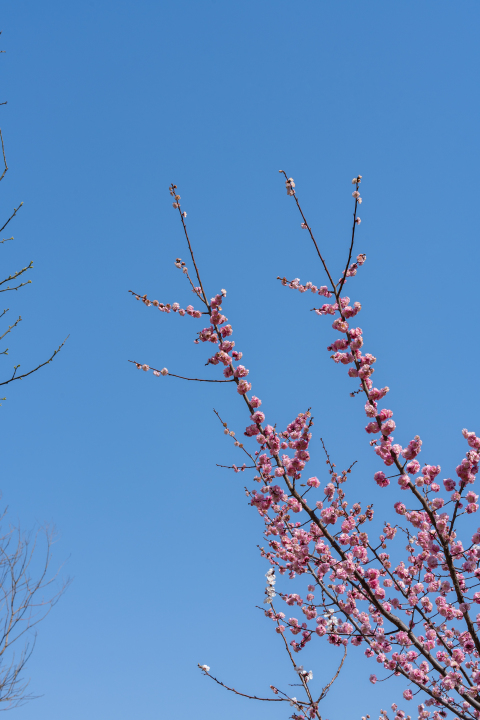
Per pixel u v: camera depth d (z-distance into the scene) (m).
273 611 7.06
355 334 5.28
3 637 7.80
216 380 5.64
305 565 5.84
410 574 5.99
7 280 5.16
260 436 5.49
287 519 5.52
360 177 5.26
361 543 5.74
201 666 6.68
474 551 5.23
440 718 6.27
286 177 5.49
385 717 7.25
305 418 5.53
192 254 5.98
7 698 7.48
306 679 6.65
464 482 5.06
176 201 5.97
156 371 5.72
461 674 5.41
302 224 5.51
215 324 5.85
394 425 5.18
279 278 5.84
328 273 5.49
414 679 5.69
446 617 5.61
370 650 6.32
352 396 5.32
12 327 5.14
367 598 5.85
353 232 5.32
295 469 5.50
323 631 6.29
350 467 5.98
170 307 6.09
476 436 5.06
